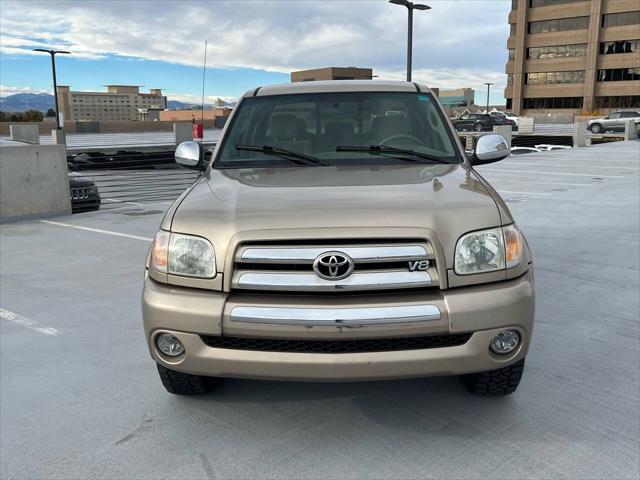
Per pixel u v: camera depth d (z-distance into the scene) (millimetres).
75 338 4230
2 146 8969
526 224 8125
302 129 3793
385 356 2537
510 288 2635
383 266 2553
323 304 2518
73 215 9703
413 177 3160
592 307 4645
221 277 2617
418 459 2686
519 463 2641
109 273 5992
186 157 4000
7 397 3346
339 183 3064
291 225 2588
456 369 2588
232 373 2635
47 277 5879
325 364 2539
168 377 3117
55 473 2639
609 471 2574
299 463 2680
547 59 80562
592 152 23688
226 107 64625
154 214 9719
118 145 26500
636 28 71938
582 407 3104
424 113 3898
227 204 2848
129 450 2807
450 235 2598
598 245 6789
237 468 2656
